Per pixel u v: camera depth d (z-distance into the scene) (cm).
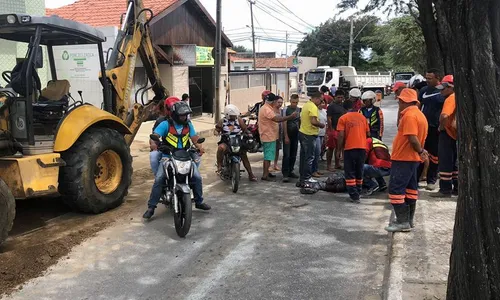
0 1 1170
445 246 524
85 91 1445
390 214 679
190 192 588
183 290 444
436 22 1005
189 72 2130
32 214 688
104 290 445
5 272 478
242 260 514
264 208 716
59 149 619
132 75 862
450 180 732
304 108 817
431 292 411
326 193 809
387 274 466
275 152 930
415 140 555
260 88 2958
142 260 516
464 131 316
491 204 304
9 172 581
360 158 739
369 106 916
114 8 1933
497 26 301
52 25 623
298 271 484
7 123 602
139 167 1048
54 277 473
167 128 629
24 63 602
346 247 551
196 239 581
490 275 305
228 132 839
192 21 2077
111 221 652
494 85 301
